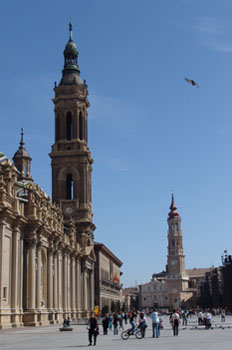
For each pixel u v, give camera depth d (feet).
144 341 129.59
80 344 120.98
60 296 279.08
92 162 415.03
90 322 118.83
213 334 159.53
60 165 389.60
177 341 127.65
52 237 260.42
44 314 240.32
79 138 397.60
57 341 131.75
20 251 214.90
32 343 124.47
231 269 499.51
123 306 646.74
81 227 378.32
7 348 109.60
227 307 501.56
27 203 230.48
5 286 197.67
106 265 517.96
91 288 397.80
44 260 253.24
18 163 342.85
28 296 221.66
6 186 207.10
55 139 396.57
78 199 383.24
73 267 324.60
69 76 406.82
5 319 194.59
